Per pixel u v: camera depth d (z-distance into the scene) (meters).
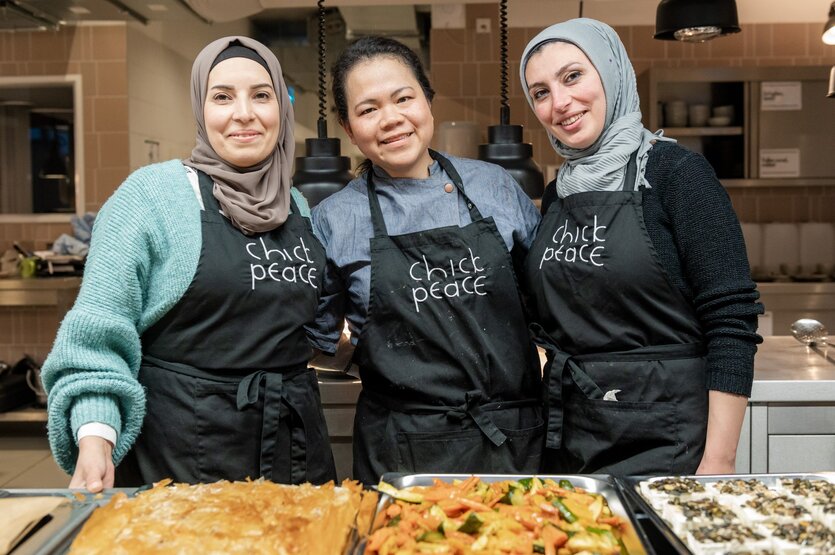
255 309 1.79
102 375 1.62
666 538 1.23
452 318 1.89
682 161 1.79
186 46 7.55
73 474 1.69
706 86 5.78
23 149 6.45
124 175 6.34
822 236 5.84
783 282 5.59
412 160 1.95
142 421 1.72
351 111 1.95
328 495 1.32
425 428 1.88
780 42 5.93
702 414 1.78
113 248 1.72
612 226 1.82
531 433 1.92
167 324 1.77
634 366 1.80
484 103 6.03
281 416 1.80
